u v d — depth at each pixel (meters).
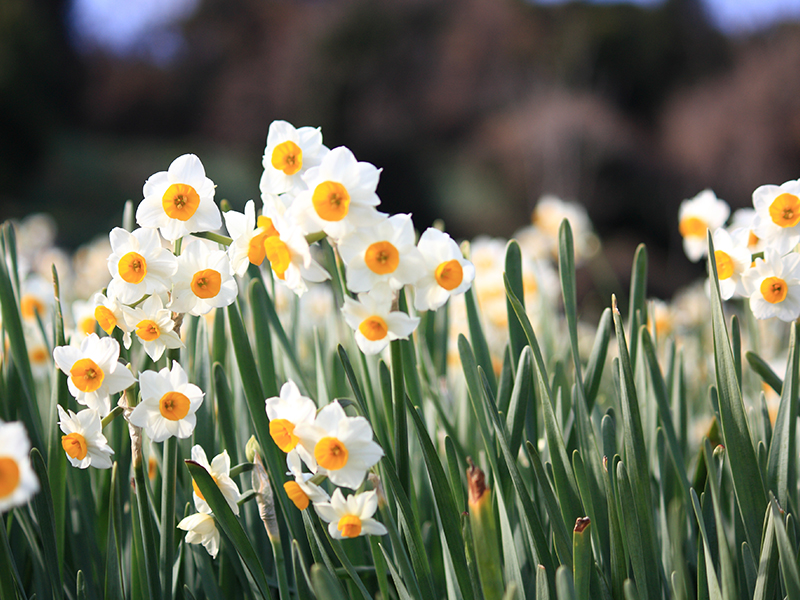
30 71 23.42
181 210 1.00
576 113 19.70
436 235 0.99
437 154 24.66
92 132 30.47
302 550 1.11
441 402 1.26
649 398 1.16
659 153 19.73
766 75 18.25
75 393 1.02
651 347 1.10
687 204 1.27
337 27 25.48
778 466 1.06
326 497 0.99
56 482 1.08
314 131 1.01
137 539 1.05
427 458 1.04
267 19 29.52
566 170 19.39
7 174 22.02
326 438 0.97
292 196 1.00
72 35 29.88
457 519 1.04
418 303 0.98
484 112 23.30
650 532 1.04
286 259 0.97
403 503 1.03
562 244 1.10
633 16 21.61
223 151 28.31
